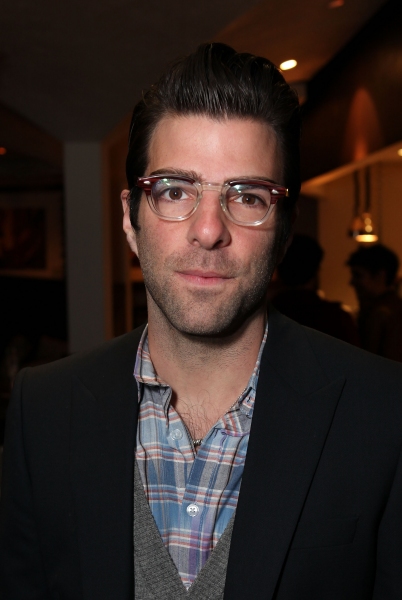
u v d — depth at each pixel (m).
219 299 0.85
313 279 2.49
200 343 0.92
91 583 0.89
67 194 5.54
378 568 0.94
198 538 0.90
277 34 3.68
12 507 1.04
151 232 0.88
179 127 0.86
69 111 4.52
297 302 2.42
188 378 0.96
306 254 2.44
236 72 0.87
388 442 0.93
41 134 5.87
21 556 1.03
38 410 1.05
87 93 4.06
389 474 0.92
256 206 0.87
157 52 3.30
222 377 0.95
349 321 2.43
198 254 0.84
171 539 0.92
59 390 1.06
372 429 0.94
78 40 3.14
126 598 0.88
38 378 1.10
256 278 0.87
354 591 0.90
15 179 10.69
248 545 0.86
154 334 0.97
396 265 3.09
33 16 2.81
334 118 4.46
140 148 0.92
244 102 0.85
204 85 0.85
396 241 9.06
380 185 9.08
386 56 3.24
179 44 3.20
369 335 2.99
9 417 1.09
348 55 4.05
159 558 0.90
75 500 0.94
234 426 0.93
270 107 0.87
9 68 3.57
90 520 0.92
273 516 0.88
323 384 0.97
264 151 0.87
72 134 5.24
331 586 0.89
